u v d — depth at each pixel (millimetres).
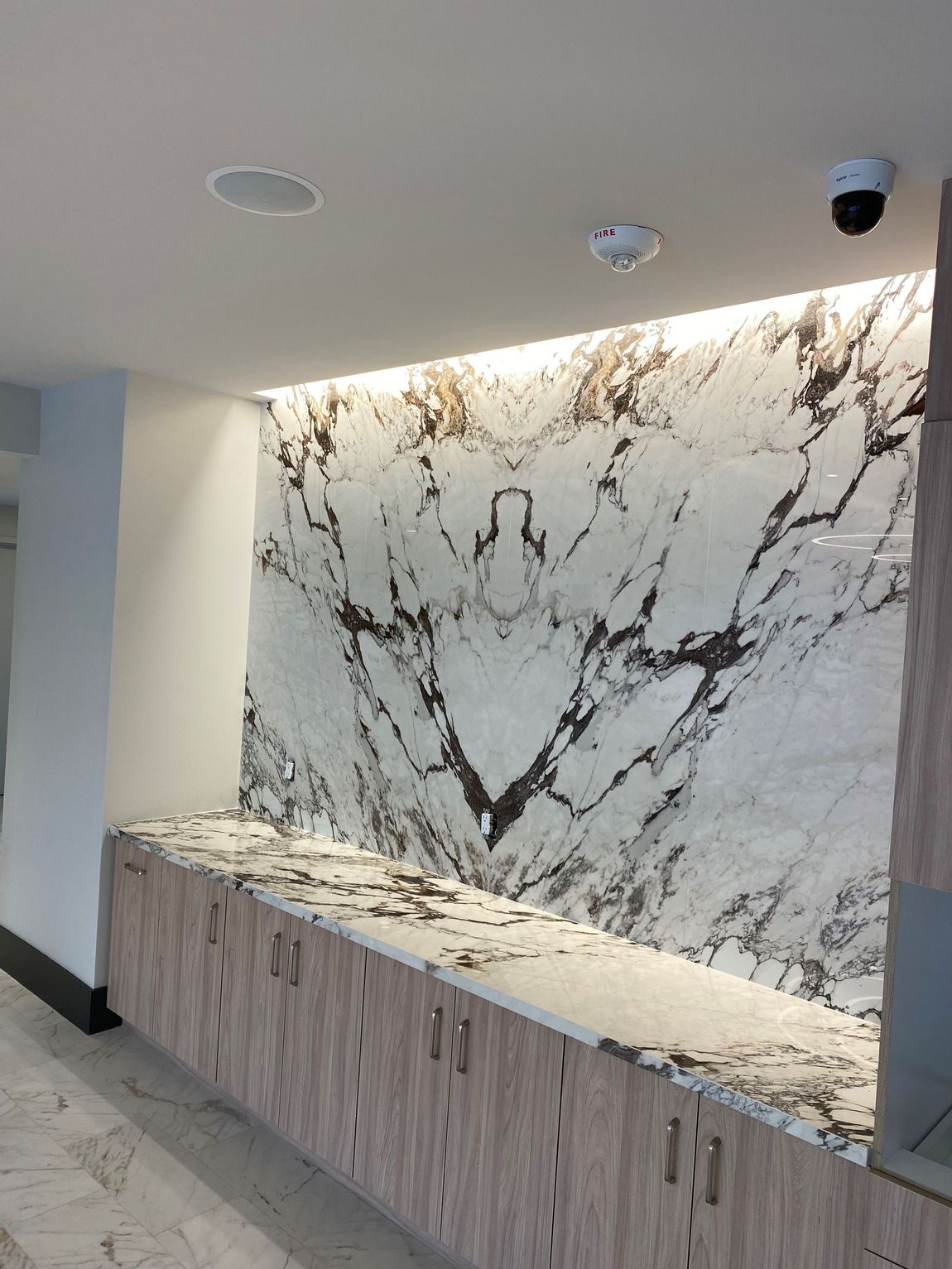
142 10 1370
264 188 1947
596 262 2270
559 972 2586
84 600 3934
